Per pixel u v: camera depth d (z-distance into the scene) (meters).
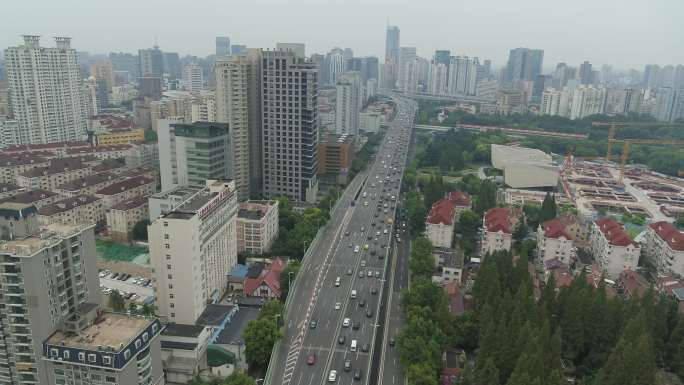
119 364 162.25
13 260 161.75
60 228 184.25
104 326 178.25
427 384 199.38
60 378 169.50
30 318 166.12
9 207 175.88
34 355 169.75
